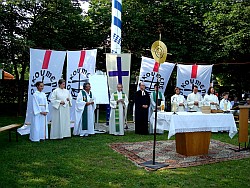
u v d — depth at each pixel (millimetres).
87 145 7723
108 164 5898
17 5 14258
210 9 16219
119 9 11102
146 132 9758
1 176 5027
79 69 10211
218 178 5137
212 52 14859
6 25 14633
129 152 6973
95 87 9906
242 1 13883
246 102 14594
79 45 16125
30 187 4570
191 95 10727
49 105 9766
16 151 6855
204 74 11578
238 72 15898
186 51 15078
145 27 15664
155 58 6180
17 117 14508
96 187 4625
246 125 7445
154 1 16422
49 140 8430
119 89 9742
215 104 10750
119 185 4727
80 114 9227
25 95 16594
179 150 6973
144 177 5125
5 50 13602
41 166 5660
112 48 11148
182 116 6457
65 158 6281
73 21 15398
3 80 16531
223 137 9391
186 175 5277
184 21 15664
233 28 13773
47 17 14922
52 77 9742
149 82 10875
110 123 9680
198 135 6836
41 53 9555
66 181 4863
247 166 5918
